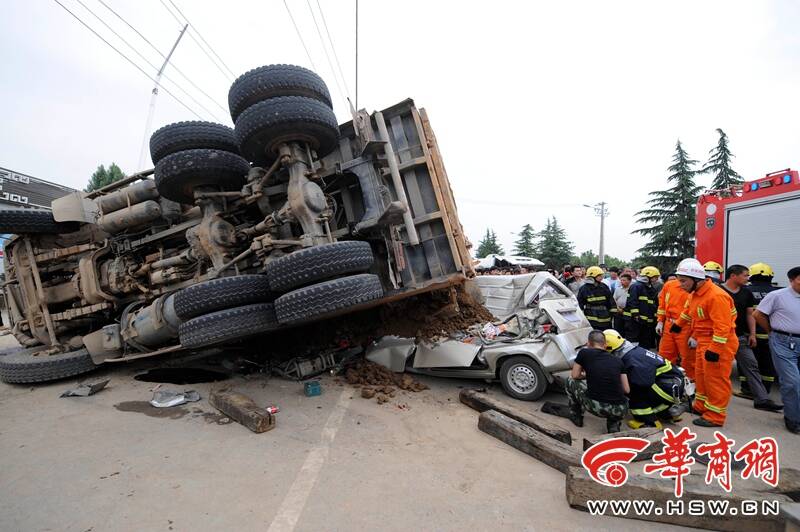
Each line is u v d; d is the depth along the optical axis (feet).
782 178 17.81
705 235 21.17
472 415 13.55
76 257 21.70
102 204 19.07
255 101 13.38
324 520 7.72
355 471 9.63
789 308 12.44
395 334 18.20
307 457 10.29
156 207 18.63
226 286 13.12
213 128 15.64
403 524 7.66
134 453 10.51
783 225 17.78
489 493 8.80
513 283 20.13
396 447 11.00
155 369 19.70
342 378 16.88
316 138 13.73
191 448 10.77
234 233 16.46
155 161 15.74
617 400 12.10
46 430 12.26
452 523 7.73
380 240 15.93
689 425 13.02
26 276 21.09
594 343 12.63
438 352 16.35
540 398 15.52
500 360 15.80
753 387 14.44
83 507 8.16
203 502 8.30
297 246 14.92
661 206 66.64
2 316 36.27
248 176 15.66
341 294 11.73
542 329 16.05
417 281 15.10
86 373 19.39
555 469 9.91
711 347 12.66
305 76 13.57
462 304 19.63
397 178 14.48
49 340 21.43
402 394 15.39
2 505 8.27
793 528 6.21
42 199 53.93
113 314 21.06
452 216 15.20
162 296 17.11
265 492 8.68
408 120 15.53
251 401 13.26
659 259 65.77
